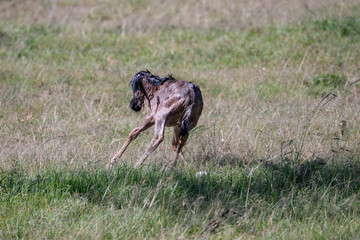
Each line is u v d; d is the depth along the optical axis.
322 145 27.80
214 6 63.47
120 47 50.78
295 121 31.45
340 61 44.28
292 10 57.47
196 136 29.84
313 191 22.42
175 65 46.12
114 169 24.44
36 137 31.38
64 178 23.23
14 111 36.00
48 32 55.50
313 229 19.27
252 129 30.81
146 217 20.00
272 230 18.84
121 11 63.94
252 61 46.50
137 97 28.00
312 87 40.53
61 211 20.58
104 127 32.78
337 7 56.22
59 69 44.62
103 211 20.83
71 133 31.34
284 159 24.97
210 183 23.25
